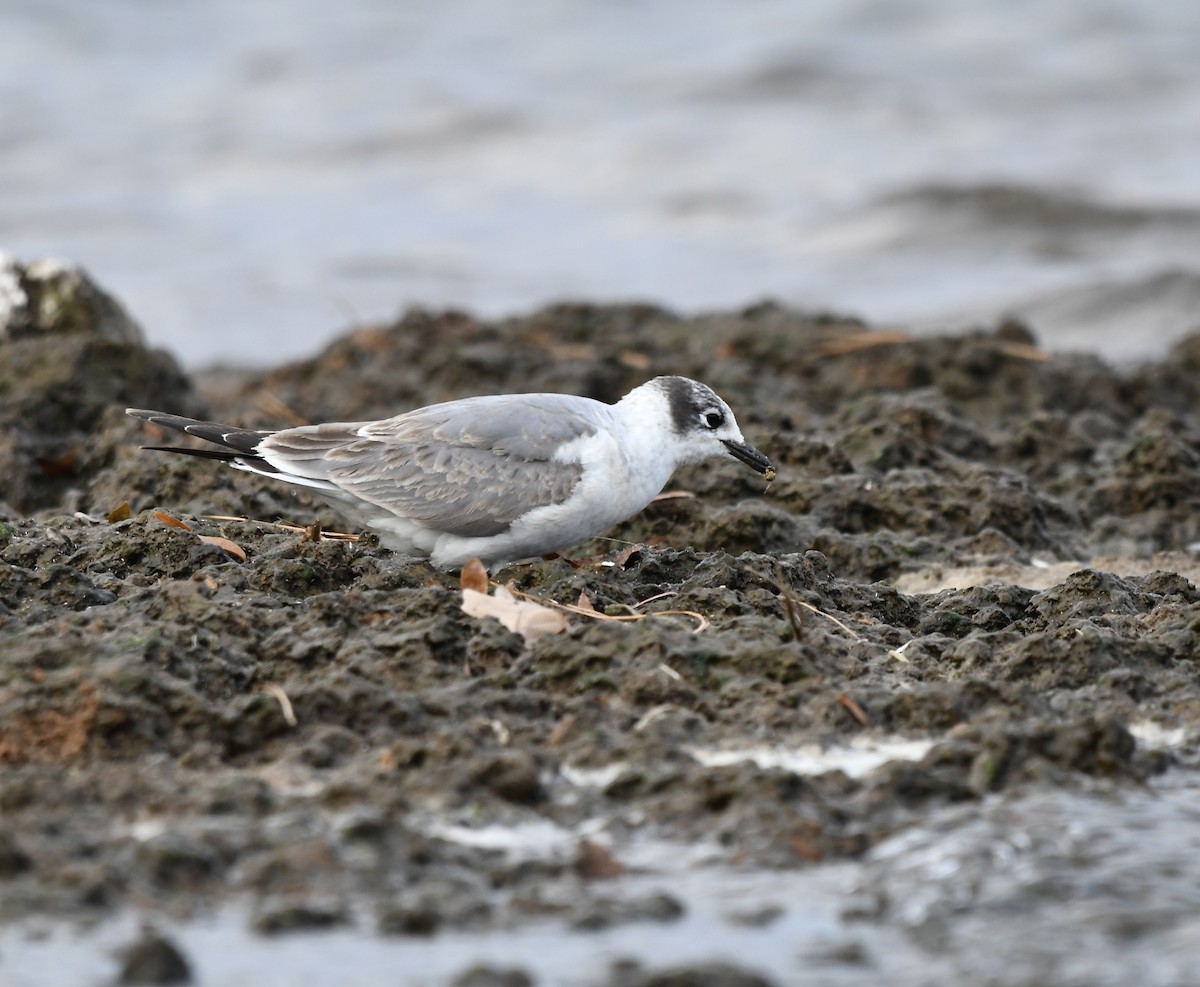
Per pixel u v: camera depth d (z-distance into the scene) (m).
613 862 8.34
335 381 21.94
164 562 12.07
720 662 10.33
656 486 12.66
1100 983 7.23
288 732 9.51
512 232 35.38
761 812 8.69
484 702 9.80
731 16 48.16
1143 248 31.98
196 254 34.62
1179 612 11.49
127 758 9.16
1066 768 9.26
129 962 7.25
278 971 7.39
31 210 37.28
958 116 39.72
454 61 46.50
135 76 46.66
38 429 18.33
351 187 38.62
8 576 11.16
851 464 16.30
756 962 7.51
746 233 34.41
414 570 12.18
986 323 28.77
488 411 12.04
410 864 8.20
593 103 42.34
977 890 7.99
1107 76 41.31
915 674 10.58
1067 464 17.88
